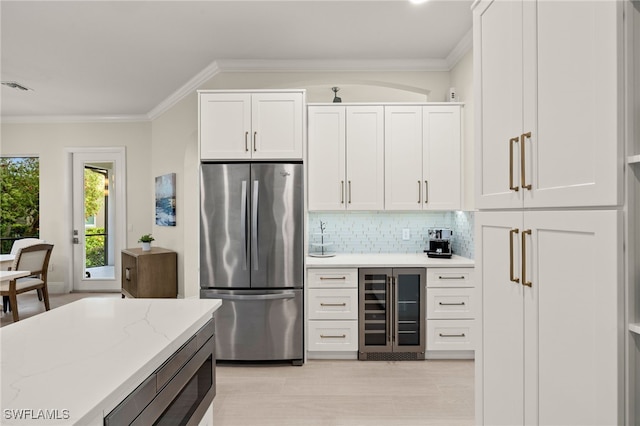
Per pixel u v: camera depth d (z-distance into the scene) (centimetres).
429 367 318
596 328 106
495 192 160
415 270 330
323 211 370
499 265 157
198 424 150
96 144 601
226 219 325
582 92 110
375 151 359
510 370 149
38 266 456
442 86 390
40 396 85
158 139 566
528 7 135
